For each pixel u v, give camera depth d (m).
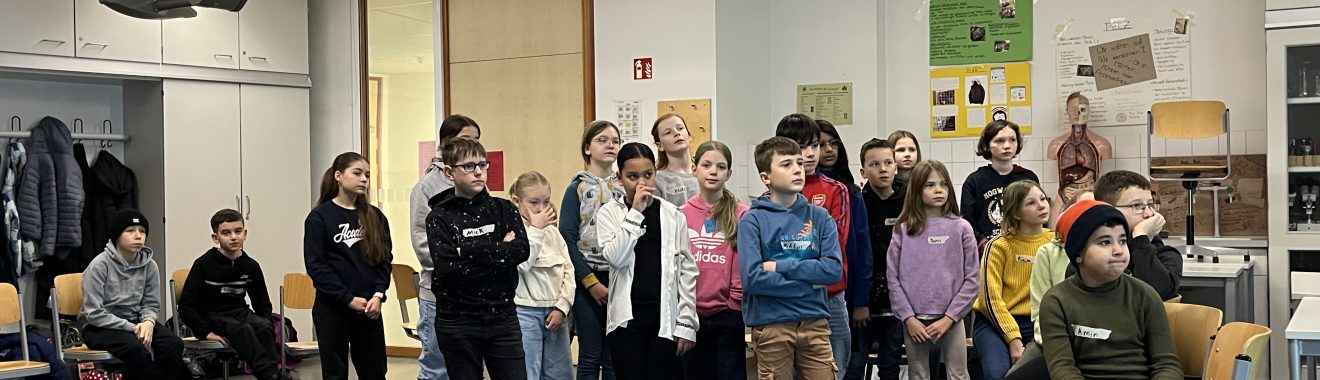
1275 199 5.23
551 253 4.35
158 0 5.94
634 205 3.94
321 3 7.21
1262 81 5.59
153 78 6.46
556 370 4.36
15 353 5.28
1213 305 5.17
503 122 6.61
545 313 4.30
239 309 5.58
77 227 6.30
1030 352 3.35
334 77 7.17
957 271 4.14
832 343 4.16
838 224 4.23
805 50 6.45
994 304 3.94
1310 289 4.59
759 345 3.77
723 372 3.97
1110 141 5.86
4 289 4.98
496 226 3.91
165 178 6.48
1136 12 5.80
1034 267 3.63
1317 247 5.17
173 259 6.51
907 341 4.19
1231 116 5.65
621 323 3.96
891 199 4.58
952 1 6.17
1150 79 5.78
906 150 4.84
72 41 6.12
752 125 6.32
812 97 6.42
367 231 4.65
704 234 3.99
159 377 5.41
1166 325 2.97
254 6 6.82
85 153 6.61
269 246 6.91
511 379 3.95
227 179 6.73
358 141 7.07
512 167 6.58
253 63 6.83
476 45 6.69
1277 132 5.20
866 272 4.27
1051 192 5.96
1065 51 5.95
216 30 6.67
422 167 7.04
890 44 6.34
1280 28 5.16
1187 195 5.72
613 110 6.24
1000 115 6.08
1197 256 5.41
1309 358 3.88
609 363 4.40
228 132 6.73
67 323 5.98
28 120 6.45
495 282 3.90
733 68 6.11
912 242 4.19
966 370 4.16
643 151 4.04
